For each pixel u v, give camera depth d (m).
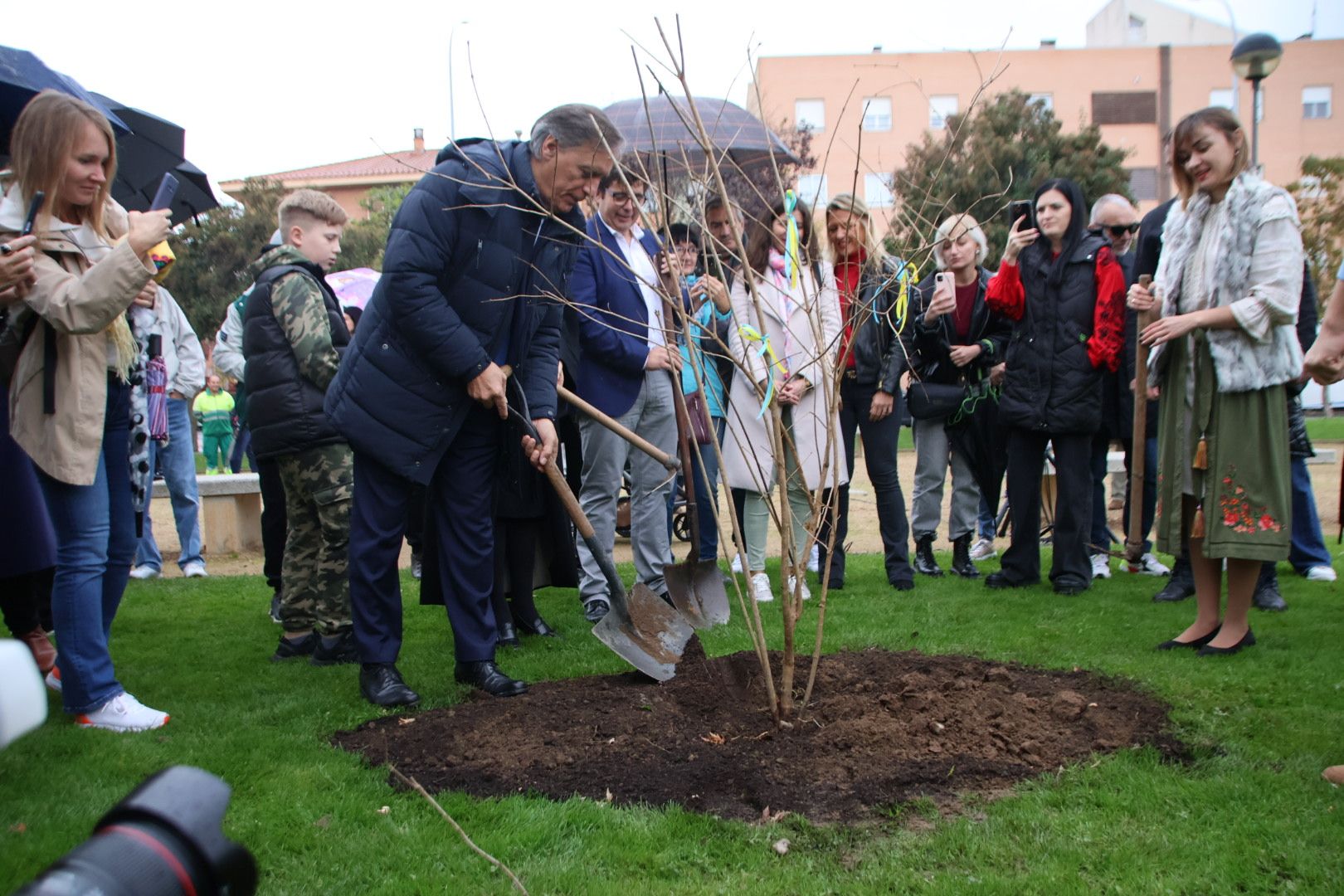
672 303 3.57
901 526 5.98
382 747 3.37
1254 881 2.46
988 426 6.26
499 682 3.94
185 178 7.69
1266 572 5.23
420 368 3.75
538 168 3.78
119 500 3.90
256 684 4.14
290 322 4.44
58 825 2.76
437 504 4.05
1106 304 5.52
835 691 3.80
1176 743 3.28
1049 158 18.33
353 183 28.08
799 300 5.29
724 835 2.73
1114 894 2.41
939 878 2.48
